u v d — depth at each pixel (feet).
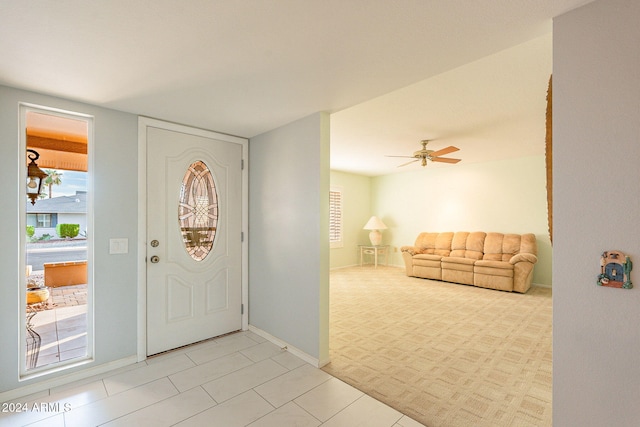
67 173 10.25
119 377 7.39
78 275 15.61
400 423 5.75
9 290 6.52
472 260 17.25
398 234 24.06
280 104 7.63
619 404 3.79
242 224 10.56
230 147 10.25
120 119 8.03
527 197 17.66
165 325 8.77
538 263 17.28
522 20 4.40
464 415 5.97
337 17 4.35
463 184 20.30
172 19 4.37
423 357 8.45
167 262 8.83
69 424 5.68
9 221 6.51
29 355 8.39
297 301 8.68
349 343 9.41
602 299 3.89
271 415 5.98
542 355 8.54
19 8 4.05
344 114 10.46
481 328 10.66
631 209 3.69
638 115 3.66
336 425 5.69
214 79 6.29
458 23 4.49
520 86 8.23
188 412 6.06
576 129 4.08
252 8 4.15
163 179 8.79
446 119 10.94
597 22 3.93
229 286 10.19
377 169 22.39
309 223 8.36
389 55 5.41
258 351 8.87
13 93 6.57
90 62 5.58
